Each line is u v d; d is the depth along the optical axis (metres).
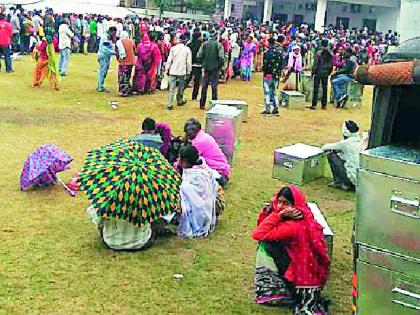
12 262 6.07
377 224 3.94
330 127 14.30
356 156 9.16
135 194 6.16
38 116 12.96
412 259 3.84
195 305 5.49
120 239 6.48
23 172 8.24
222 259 6.52
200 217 7.05
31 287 5.60
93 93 16.52
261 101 17.53
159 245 6.77
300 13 58.69
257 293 5.62
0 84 16.88
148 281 5.89
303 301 5.45
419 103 4.63
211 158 8.76
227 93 18.66
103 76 16.81
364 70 4.23
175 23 37.56
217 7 63.97
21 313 5.13
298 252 5.42
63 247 6.53
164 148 8.36
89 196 6.19
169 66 14.80
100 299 5.48
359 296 4.12
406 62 4.07
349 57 17.47
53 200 7.93
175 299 5.58
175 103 15.72
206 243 6.93
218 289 5.83
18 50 25.16
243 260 6.53
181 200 7.01
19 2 38.78
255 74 25.00
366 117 16.09
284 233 5.41
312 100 17.00
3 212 7.39
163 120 13.41
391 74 4.09
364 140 9.22
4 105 13.90
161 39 18.05
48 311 5.20
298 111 16.31
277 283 5.57
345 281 6.20
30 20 25.38
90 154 6.65
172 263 6.32
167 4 56.94
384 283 3.99
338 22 55.81
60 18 27.48
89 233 6.96
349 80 17.12
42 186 8.38
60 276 5.86
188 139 8.70
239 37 25.25
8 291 5.49
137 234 6.49
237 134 10.16
